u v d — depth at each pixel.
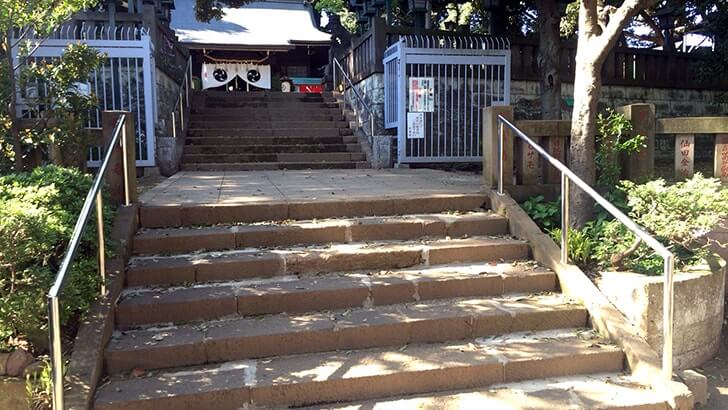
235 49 22.11
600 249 4.93
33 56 8.45
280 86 23.19
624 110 6.08
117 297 4.07
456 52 9.82
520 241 5.27
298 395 3.46
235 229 5.05
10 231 3.41
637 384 3.77
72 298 3.61
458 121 9.97
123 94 8.93
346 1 17.81
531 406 3.47
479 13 16.28
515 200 6.03
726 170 6.17
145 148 9.04
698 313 4.47
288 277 4.64
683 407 3.55
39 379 3.38
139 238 4.76
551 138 6.14
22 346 3.58
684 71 12.55
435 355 3.85
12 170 5.96
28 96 6.61
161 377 3.54
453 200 5.92
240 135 11.20
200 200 5.63
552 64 9.48
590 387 3.72
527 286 4.74
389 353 3.89
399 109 9.70
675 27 13.57
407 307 4.36
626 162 6.11
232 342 3.77
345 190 6.45
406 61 9.65
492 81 10.08
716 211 4.55
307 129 11.46
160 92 9.83
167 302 4.05
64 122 6.02
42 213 3.83
